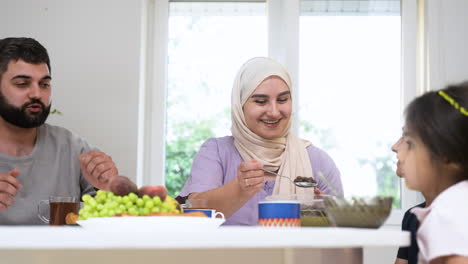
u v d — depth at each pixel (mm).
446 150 1174
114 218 1024
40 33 2826
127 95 2814
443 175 1199
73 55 2822
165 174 3068
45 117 2053
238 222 2105
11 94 1977
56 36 2826
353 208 1045
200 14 3127
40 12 2834
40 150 2090
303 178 1792
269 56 3070
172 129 3090
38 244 811
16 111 1977
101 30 2836
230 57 3121
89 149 2211
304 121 2992
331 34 3029
